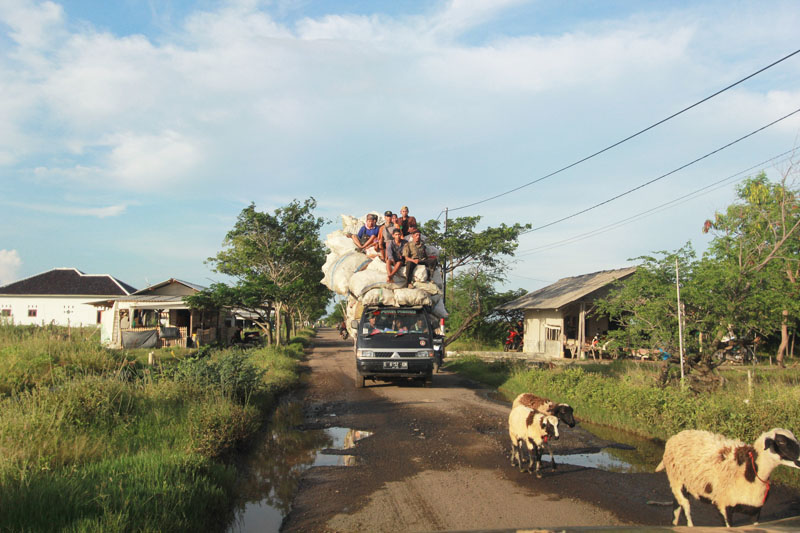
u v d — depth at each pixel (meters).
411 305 14.99
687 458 4.87
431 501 5.87
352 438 9.08
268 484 6.64
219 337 35.19
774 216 13.20
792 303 11.45
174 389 9.84
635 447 8.38
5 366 11.92
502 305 33.88
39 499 4.44
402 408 11.80
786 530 2.18
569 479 6.65
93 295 47.25
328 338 53.00
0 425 6.52
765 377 14.86
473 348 31.58
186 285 33.06
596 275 29.58
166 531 4.36
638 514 5.41
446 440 8.80
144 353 19.77
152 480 5.34
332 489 6.32
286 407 12.09
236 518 5.52
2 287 47.56
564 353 26.06
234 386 10.71
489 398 13.62
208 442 7.12
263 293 25.66
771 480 6.41
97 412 7.84
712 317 11.78
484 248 27.52
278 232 29.56
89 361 13.59
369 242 16.50
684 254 12.86
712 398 9.05
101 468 5.73
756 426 7.59
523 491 6.20
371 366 14.41
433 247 16.38
